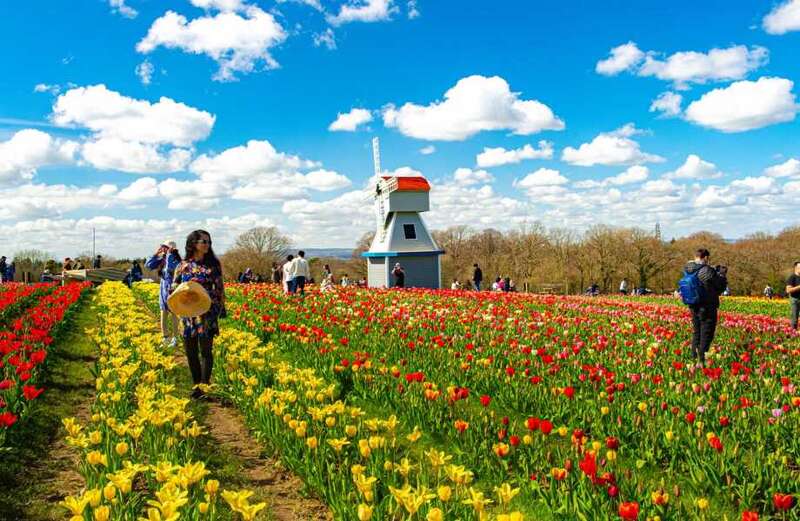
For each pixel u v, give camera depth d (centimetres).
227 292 2650
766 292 5428
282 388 812
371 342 1248
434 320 1517
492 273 9831
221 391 877
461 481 475
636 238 8100
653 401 769
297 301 1892
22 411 729
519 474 586
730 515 534
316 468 565
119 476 443
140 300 2583
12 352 935
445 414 740
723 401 737
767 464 566
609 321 1752
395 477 552
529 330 1393
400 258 4666
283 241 10306
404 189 4678
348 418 716
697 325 1169
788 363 1094
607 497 494
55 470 620
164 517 387
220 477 605
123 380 817
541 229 9944
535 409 817
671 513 474
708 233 9675
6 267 4094
